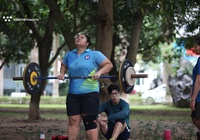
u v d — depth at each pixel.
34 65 15.34
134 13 24.78
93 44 40.56
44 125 31.22
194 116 15.45
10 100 70.50
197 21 26.53
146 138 22.44
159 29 40.53
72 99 14.45
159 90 71.38
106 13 22.20
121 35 39.44
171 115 45.19
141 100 68.19
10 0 32.69
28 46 41.88
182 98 55.62
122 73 14.66
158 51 46.81
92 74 14.40
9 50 41.03
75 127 14.52
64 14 35.72
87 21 33.09
